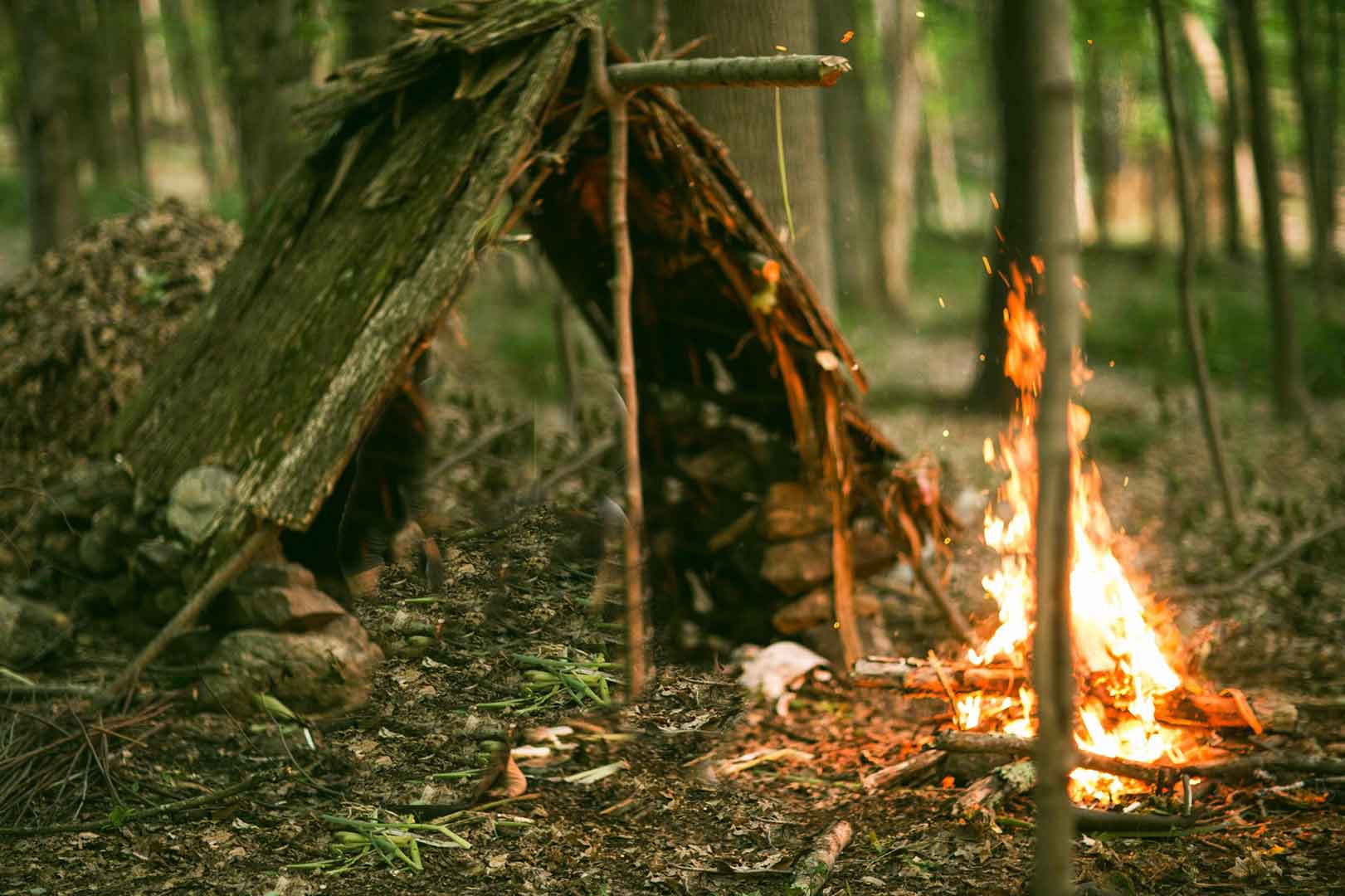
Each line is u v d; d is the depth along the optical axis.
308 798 3.78
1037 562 1.81
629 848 3.58
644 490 5.64
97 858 3.41
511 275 13.93
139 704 4.29
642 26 8.80
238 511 4.33
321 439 4.17
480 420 7.45
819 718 4.67
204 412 4.88
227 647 4.27
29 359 5.96
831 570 5.12
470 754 3.90
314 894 3.25
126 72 25.61
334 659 4.19
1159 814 3.73
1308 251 24.23
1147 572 6.61
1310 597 5.97
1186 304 7.60
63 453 5.77
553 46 4.38
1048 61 1.72
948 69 31.64
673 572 5.43
